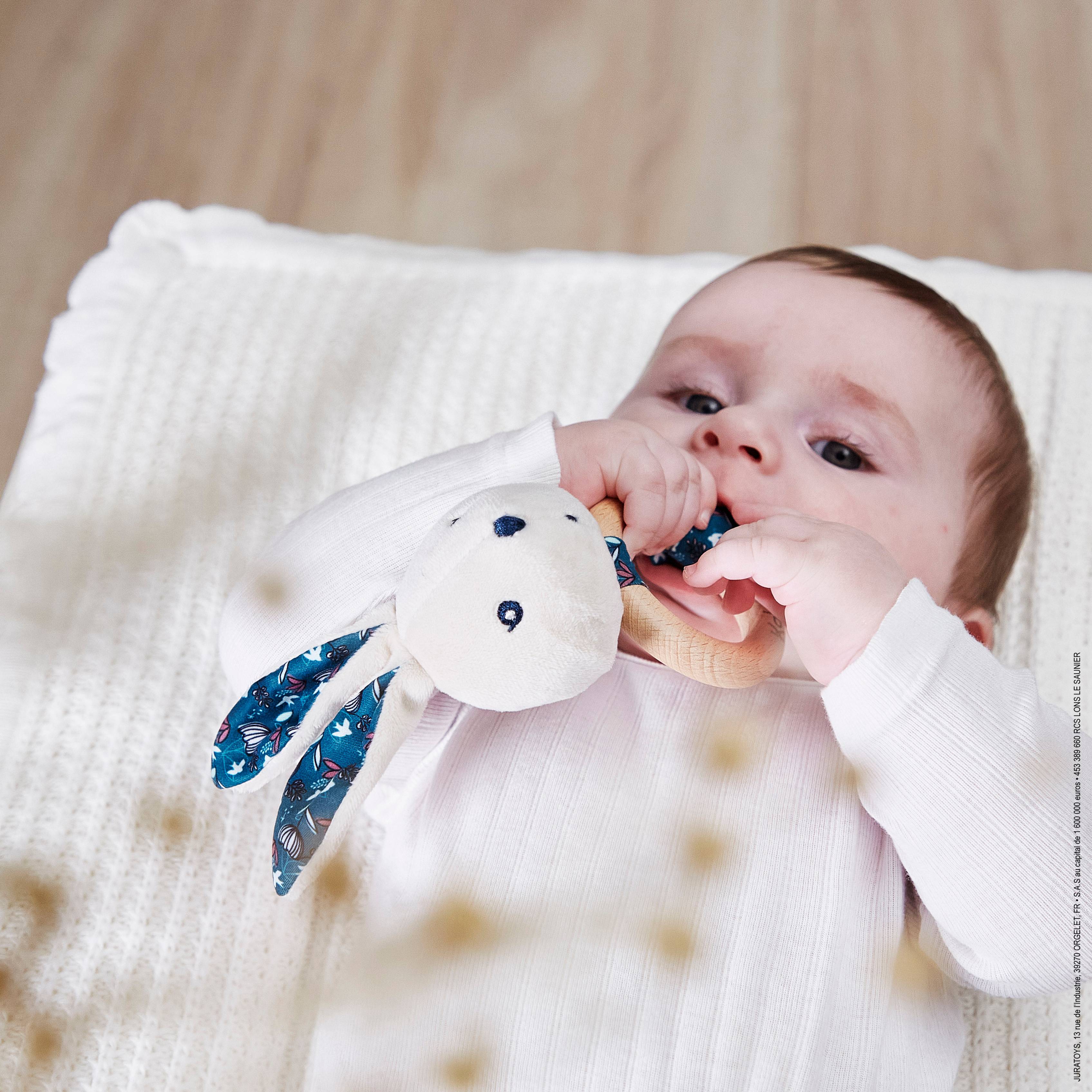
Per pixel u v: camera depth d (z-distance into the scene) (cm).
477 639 58
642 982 77
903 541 91
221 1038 94
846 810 80
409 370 127
